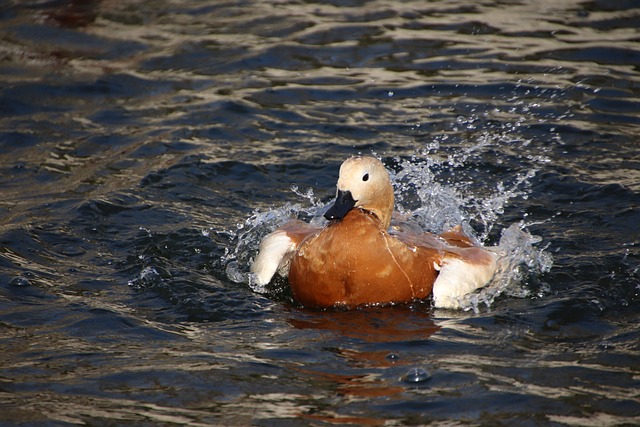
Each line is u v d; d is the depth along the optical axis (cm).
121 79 1691
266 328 894
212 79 1684
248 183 1302
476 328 886
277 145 1419
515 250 1048
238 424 703
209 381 775
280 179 1313
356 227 926
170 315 927
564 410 721
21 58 1786
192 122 1506
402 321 905
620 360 808
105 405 734
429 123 1490
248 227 1166
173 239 1123
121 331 884
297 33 1881
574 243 1087
